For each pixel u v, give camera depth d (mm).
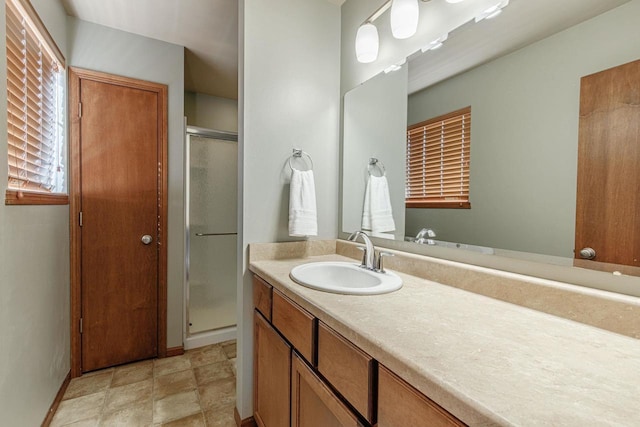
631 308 686
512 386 484
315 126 1728
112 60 2029
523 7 932
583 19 797
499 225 1006
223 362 2197
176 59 2248
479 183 1068
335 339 814
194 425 1551
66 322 1866
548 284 830
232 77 2812
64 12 1823
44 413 1495
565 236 842
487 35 1033
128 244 2117
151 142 2176
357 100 1668
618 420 408
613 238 750
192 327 2477
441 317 785
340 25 1800
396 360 588
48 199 1550
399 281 1095
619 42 734
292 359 1071
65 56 1849
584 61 797
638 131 706
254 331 1492
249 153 1539
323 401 864
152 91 2168
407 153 1362
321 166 1757
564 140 842
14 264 1174
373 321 752
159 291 2227
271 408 1285
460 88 1129
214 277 2570
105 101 2018
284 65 1623
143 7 1811
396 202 1422
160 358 2232
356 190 1677
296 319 1028
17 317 1199
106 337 2059
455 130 1151
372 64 1566
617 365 559
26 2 1280
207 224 2541
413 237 1333
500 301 920
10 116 1249
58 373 1717
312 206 1602
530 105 919
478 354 589
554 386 487
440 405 501
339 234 1812
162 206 2219
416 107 1313
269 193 1597
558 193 857
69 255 1914
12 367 1156
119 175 2074
